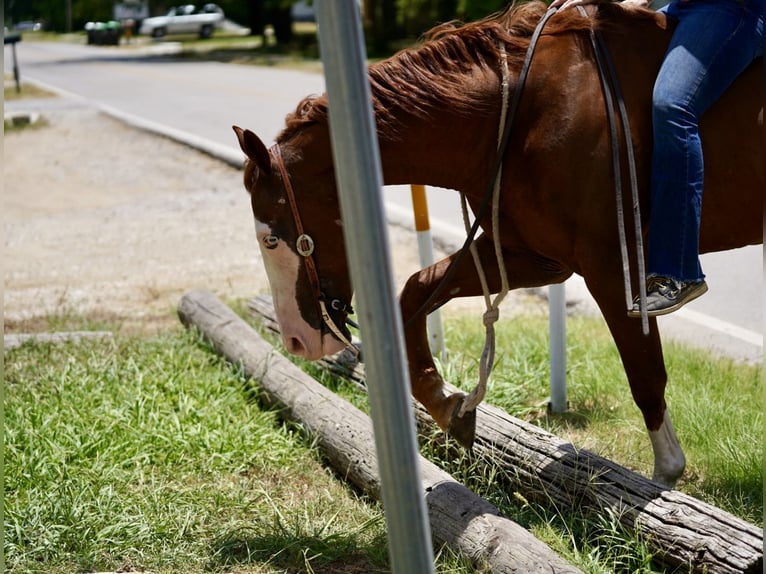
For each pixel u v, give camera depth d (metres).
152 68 33.62
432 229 9.75
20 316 7.73
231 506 4.29
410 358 4.12
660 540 3.54
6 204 12.89
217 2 50.59
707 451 4.57
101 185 13.84
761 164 3.68
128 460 4.67
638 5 3.93
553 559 3.37
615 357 5.87
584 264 3.76
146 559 3.86
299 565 3.82
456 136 3.78
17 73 26.11
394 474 2.21
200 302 6.93
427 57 3.83
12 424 4.98
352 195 2.16
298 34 43.47
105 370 5.87
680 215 3.58
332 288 3.84
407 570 2.24
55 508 4.10
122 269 9.30
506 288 3.95
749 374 5.67
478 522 3.68
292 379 5.36
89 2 68.38
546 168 3.67
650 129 3.70
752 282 7.92
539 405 5.32
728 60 3.61
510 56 3.78
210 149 15.27
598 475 3.93
